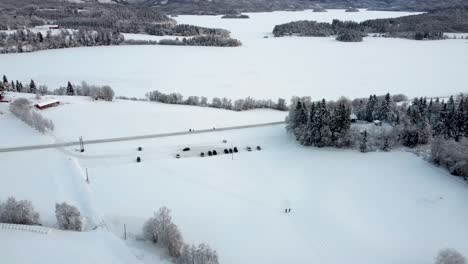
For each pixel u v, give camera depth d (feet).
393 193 319.68
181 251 233.96
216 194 315.37
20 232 246.27
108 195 304.91
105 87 540.52
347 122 394.52
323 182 335.88
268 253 250.16
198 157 376.68
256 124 472.03
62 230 254.68
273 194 318.04
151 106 524.52
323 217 288.71
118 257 230.48
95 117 461.78
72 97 539.29
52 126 415.64
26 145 383.24
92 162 358.43
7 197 295.28
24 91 589.32
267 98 633.61
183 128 447.83
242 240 261.65
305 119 417.08
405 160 374.43
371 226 279.28
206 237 263.08
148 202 299.17
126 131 431.02
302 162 370.53
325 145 401.49
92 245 239.50
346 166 362.94
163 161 365.40
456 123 411.75
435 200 309.42
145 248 243.81
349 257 248.52
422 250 255.29
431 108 483.51
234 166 361.92
